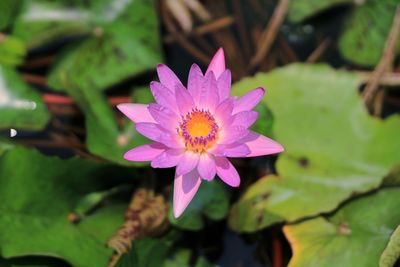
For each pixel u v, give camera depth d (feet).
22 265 2.96
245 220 3.11
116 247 2.99
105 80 3.34
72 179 3.08
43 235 3.00
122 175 3.14
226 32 3.53
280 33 3.51
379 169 3.12
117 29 3.39
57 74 3.37
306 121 3.22
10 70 3.27
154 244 3.02
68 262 2.95
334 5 3.47
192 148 2.84
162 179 3.17
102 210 3.13
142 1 3.41
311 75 3.26
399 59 3.43
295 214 3.06
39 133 3.31
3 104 3.24
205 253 3.14
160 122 2.84
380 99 3.37
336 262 2.98
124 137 3.15
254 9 3.56
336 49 3.48
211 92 2.85
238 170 3.25
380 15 3.42
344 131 3.19
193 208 3.09
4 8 3.37
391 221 3.00
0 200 2.99
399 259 2.98
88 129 3.16
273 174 3.22
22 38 3.38
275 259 3.13
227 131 2.83
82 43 3.41
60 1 3.40
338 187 3.10
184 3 3.56
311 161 3.16
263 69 3.47
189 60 3.48
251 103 2.85
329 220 3.06
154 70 3.40
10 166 2.99
